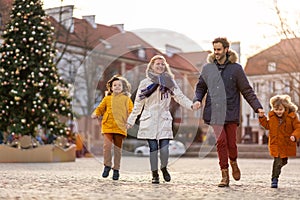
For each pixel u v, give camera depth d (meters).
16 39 22.02
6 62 21.98
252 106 8.54
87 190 7.57
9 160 20.50
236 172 8.84
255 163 22.55
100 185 8.50
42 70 22.00
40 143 22.67
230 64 8.59
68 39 38.34
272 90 47.94
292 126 8.55
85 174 11.91
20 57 21.88
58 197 6.54
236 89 8.57
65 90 22.84
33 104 21.67
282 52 41.22
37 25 22.12
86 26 37.62
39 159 21.12
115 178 9.77
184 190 7.75
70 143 24.19
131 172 9.93
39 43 22.03
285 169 16.42
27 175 11.40
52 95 22.06
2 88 21.75
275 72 46.19
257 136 63.19
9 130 21.55
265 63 44.94
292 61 41.03
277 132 8.58
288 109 8.57
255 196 7.03
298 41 40.81
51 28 22.59
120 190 7.60
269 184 9.34
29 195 6.80
